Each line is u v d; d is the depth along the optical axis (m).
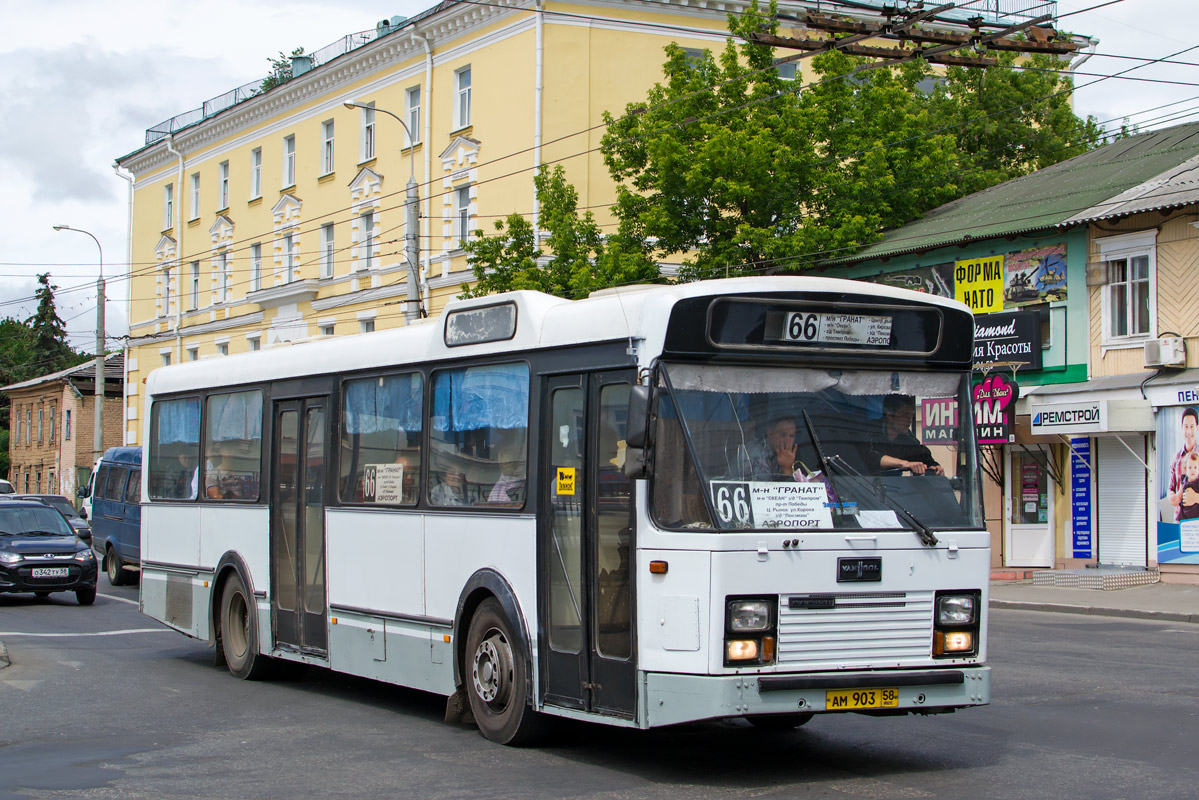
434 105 37.50
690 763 8.55
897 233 29.59
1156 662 13.48
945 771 8.16
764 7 35.25
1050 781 7.80
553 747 9.18
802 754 8.81
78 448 64.38
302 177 44.22
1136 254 24.25
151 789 8.02
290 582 12.37
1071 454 25.64
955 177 35.38
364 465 11.30
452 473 10.04
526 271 30.39
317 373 12.12
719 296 7.95
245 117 47.16
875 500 8.10
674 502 7.80
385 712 11.02
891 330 8.44
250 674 12.98
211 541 13.95
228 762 8.89
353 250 41.47
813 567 7.76
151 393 15.81
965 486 8.45
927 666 8.02
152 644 16.47
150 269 54.94
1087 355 25.12
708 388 7.95
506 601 9.16
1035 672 12.70
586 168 33.97
